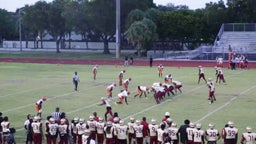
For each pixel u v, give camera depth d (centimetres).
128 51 10838
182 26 9238
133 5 9500
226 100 3653
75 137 2292
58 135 2328
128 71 6019
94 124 2298
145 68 6519
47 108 3334
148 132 2278
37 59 8262
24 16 10506
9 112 3192
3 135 2178
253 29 8075
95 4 9331
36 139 2284
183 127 2128
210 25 9275
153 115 3058
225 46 7812
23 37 13125
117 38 8338
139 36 8444
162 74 5578
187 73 5694
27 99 3738
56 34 10625
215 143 2081
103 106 3403
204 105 3434
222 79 4653
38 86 4506
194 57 7712
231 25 8219
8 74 5647
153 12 9212
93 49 11819
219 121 2861
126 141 2227
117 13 8244
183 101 3619
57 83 4731
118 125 2203
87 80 4975
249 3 8644
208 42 9631
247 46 7800
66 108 3328
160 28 9338
